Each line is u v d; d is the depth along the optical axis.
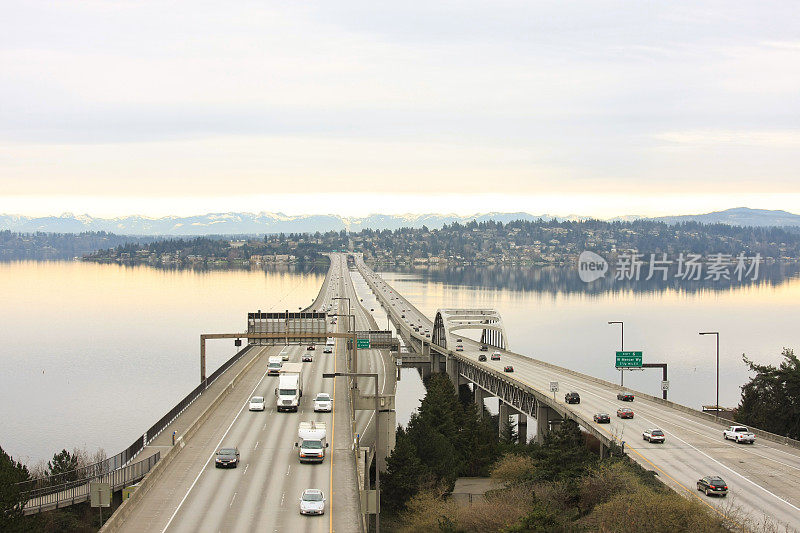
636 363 120.94
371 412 116.12
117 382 183.88
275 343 132.50
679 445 84.06
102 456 112.06
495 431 143.50
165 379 187.88
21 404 159.75
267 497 62.25
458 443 111.12
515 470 89.69
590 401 110.75
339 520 56.59
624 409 99.50
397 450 87.75
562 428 92.69
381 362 162.00
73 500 67.50
